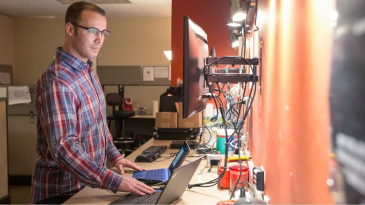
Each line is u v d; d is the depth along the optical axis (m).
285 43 0.88
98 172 1.38
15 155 4.75
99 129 1.65
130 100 6.23
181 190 1.31
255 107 1.71
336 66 0.48
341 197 0.46
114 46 6.52
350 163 0.42
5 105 3.67
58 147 1.37
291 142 0.80
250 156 1.94
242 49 2.40
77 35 1.56
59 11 5.98
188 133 2.92
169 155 2.28
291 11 0.81
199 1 3.91
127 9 5.75
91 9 1.57
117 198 1.39
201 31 1.63
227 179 1.46
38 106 1.51
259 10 1.57
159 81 6.38
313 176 0.61
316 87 0.59
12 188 4.54
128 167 1.80
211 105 3.10
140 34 6.47
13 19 6.55
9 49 6.46
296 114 0.75
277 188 0.99
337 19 0.47
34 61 6.61
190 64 1.29
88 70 1.67
